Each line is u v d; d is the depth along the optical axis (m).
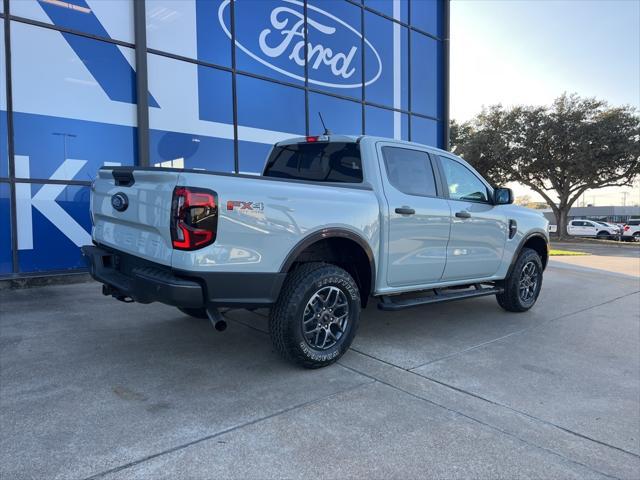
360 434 2.72
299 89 10.20
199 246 3.04
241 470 2.32
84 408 2.94
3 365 3.64
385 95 12.16
